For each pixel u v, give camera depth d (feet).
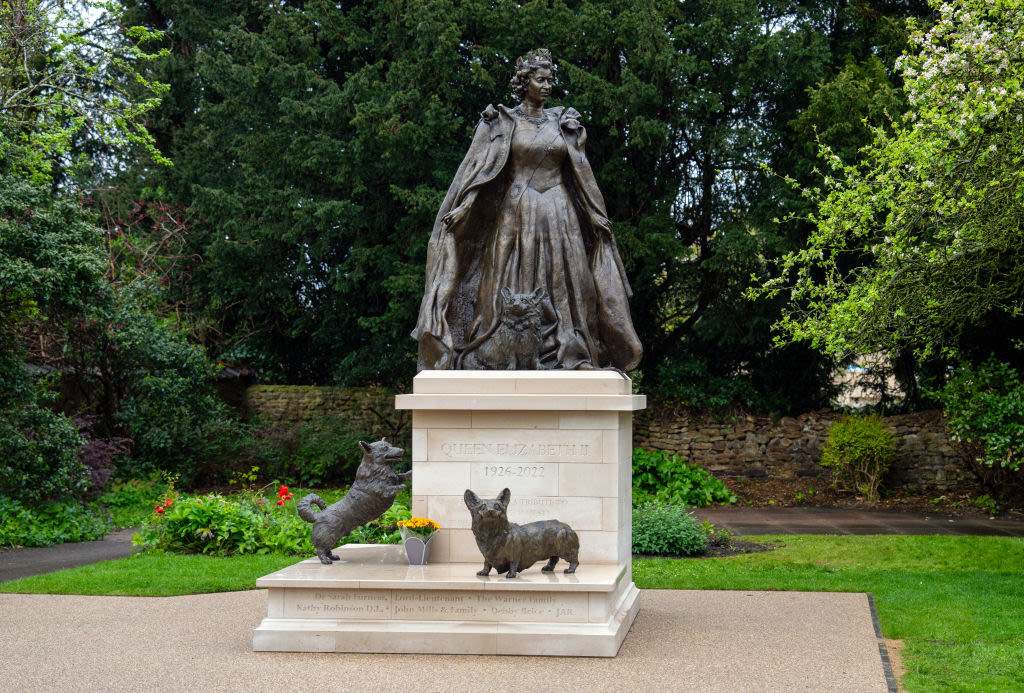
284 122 68.23
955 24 40.70
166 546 40.27
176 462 67.46
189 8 78.28
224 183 76.07
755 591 32.45
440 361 27.81
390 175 66.80
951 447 65.57
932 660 22.40
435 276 28.68
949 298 42.63
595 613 22.53
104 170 80.64
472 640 22.41
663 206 67.92
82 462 53.67
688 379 74.79
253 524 40.70
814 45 66.18
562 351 27.81
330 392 77.92
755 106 72.84
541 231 28.53
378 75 69.00
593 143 68.18
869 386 73.67
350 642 22.59
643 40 62.90
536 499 25.85
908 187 39.65
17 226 46.24
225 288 75.56
